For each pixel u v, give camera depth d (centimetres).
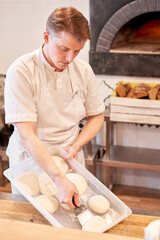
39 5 257
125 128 279
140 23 270
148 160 258
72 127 157
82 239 60
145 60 251
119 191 288
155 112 230
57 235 61
